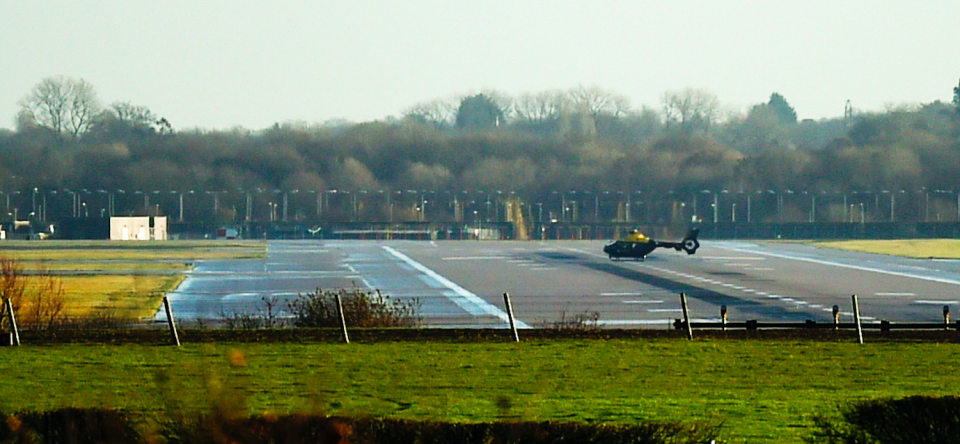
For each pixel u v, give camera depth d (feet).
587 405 154.51
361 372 189.78
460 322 319.88
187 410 79.25
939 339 238.48
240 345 227.20
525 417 141.08
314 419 75.72
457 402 157.28
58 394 163.43
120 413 82.74
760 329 261.44
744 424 136.15
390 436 78.84
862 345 227.20
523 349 221.46
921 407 87.40
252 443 73.92
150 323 297.94
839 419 111.65
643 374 189.16
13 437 79.77
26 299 349.20
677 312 349.20
